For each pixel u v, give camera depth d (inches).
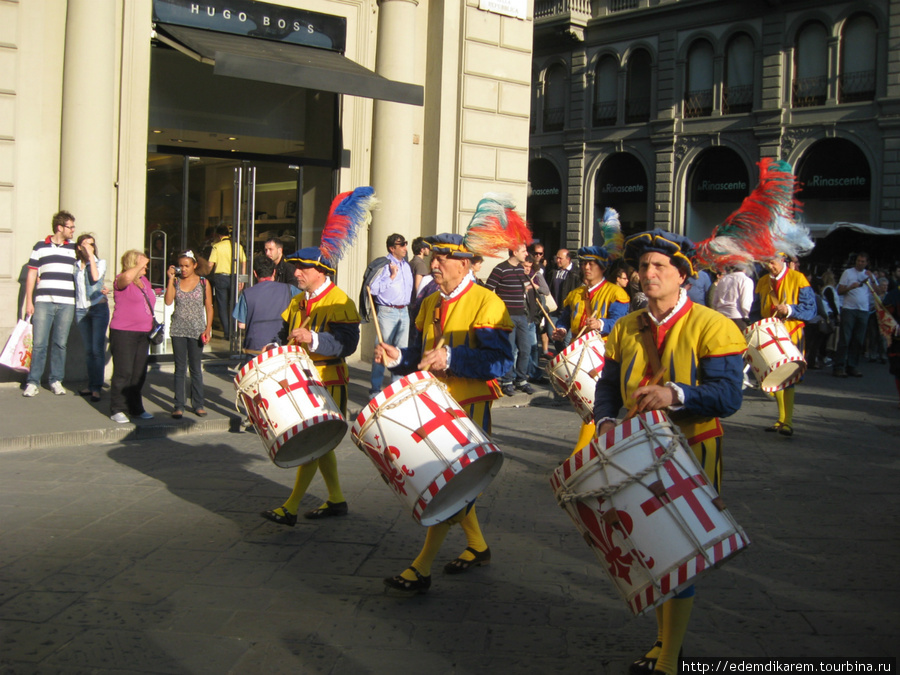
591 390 232.4
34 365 345.7
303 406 182.9
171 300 324.8
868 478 261.9
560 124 1243.8
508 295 403.5
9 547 187.2
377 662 135.3
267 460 275.1
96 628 146.6
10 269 378.6
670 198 1119.0
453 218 500.4
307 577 172.6
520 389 411.2
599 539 117.7
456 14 492.7
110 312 387.5
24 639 141.8
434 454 141.6
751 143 1044.5
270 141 459.2
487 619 152.6
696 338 128.6
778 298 336.8
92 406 333.7
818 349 586.9
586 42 1197.1
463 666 134.3
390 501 229.8
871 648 141.3
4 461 264.2
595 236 1208.2
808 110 998.4
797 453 297.7
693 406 122.5
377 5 475.8
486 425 174.7
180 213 433.4
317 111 471.8
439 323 173.6
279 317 293.3
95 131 381.4
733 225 143.3
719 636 145.7
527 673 132.0
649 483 112.9
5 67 374.3
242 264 444.5
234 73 371.9
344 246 210.5
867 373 567.8
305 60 412.5
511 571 177.3
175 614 153.0
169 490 236.5
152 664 133.6
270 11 442.6
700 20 1081.4
